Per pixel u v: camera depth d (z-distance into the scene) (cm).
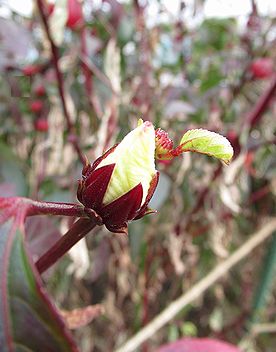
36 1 24
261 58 38
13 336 9
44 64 32
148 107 34
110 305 39
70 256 26
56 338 9
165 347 19
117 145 11
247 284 46
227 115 37
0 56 31
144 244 34
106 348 42
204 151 11
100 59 36
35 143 37
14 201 10
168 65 40
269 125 37
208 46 44
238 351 19
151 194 11
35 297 9
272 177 38
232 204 32
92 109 32
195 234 36
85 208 11
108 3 32
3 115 38
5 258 9
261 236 38
